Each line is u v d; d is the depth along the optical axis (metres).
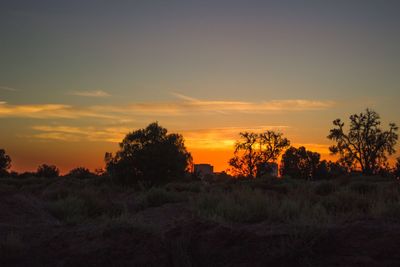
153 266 8.66
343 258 7.63
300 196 17.75
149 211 16.86
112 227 10.16
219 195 17.48
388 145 72.88
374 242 7.87
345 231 8.41
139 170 51.66
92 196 21.31
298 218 11.59
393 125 73.38
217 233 8.98
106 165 53.28
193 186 31.36
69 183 38.56
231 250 8.49
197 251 8.79
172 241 9.09
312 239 8.15
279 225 10.50
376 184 26.77
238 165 79.75
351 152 74.69
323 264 7.66
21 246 10.02
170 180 53.03
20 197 17.28
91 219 15.30
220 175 66.38
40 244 10.26
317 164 86.75
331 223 9.80
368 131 73.62
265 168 78.94
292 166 87.31
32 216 15.54
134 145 53.50
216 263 8.38
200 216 13.48
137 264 8.76
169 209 16.66
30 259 9.60
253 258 8.22
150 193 21.64
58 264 9.16
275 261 7.97
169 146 53.78
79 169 77.00
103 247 9.39
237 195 16.95
